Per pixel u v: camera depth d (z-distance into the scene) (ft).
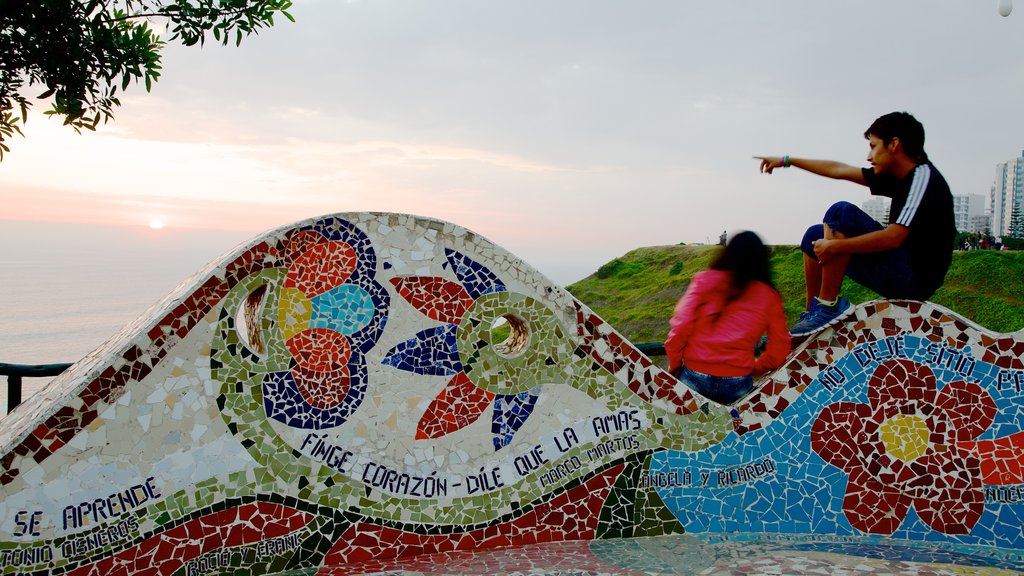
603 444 15.96
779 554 15.11
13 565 12.79
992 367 16.71
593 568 14.25
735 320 16.69
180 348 13.94
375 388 14.97
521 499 15.53
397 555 14.89
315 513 14.49
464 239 15.47
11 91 19.69
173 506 13.69
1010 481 16.52
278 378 14.46
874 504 16.48
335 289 14.83
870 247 16.52
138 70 19.99
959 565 14.83
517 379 15.64
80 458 13.26
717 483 16.29
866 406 16.66
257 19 20.06
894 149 16.84
